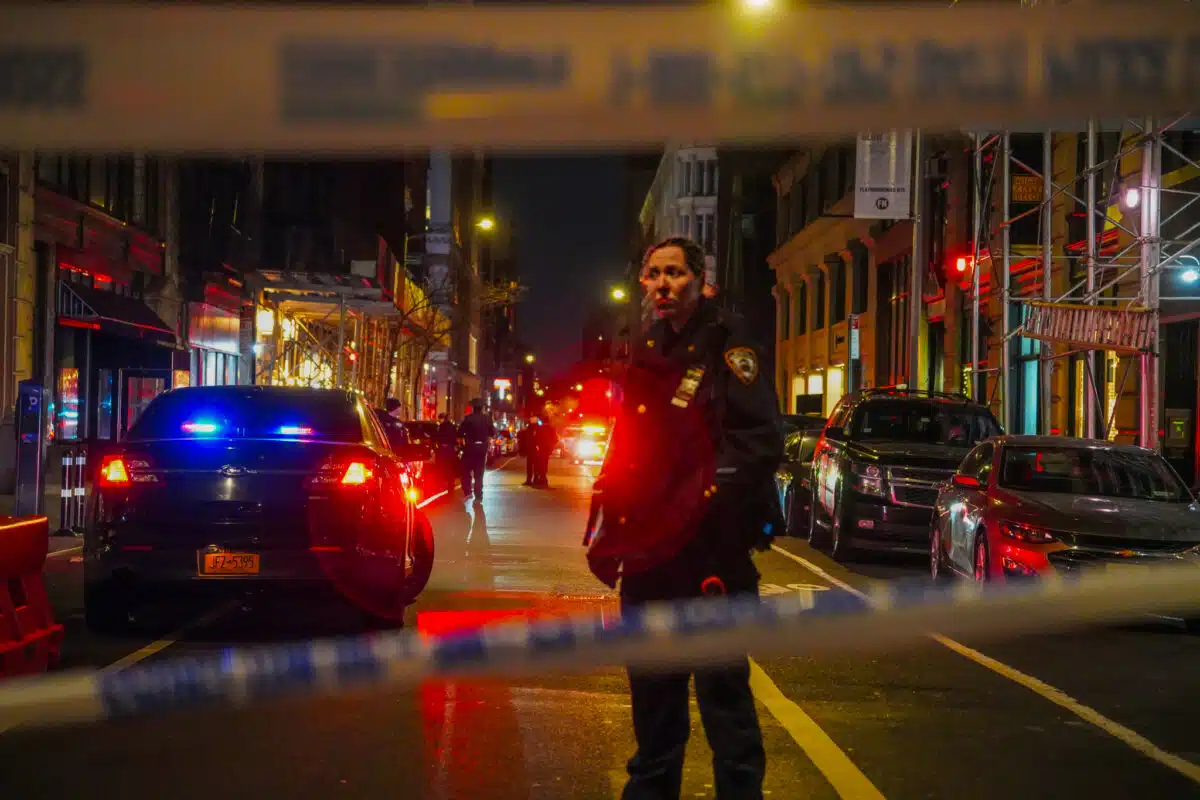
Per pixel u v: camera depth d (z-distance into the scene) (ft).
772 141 10.21
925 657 28.22
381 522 29.43
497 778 17.12
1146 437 59.36
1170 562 34.30
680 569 12.13
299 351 147.54
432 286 259.80
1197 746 20.12
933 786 17.30
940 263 118.21
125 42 9.00
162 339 93.91
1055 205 90.99
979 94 9.86
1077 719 22.07
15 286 79.46
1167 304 70.85
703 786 16.97
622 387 12.48
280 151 9.66
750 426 12.19
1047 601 35.24
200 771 17.26
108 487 28.84
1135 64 9.59
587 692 22.80
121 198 98.58
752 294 235.20
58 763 17.61
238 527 28.66
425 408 243.60
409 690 22.86
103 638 28.43
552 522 69.67
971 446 55.36
